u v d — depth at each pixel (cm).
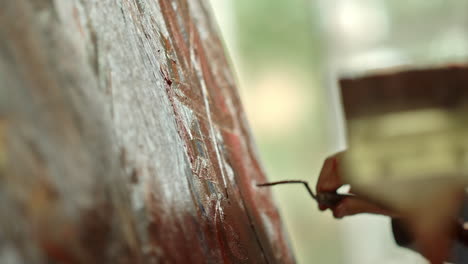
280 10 440
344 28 426
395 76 86
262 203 114
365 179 87
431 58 401
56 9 41
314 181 395
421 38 409
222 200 79
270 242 105
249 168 115
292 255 130
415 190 85
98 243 35
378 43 417
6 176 29
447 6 405
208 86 106
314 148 403
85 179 35
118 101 48
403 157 85
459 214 84
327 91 409
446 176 84
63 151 34
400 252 358
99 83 45
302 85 415
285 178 397
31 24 36
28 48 35
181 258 50
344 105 88
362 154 87
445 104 85
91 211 35
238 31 431
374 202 88
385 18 417
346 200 91
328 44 425
